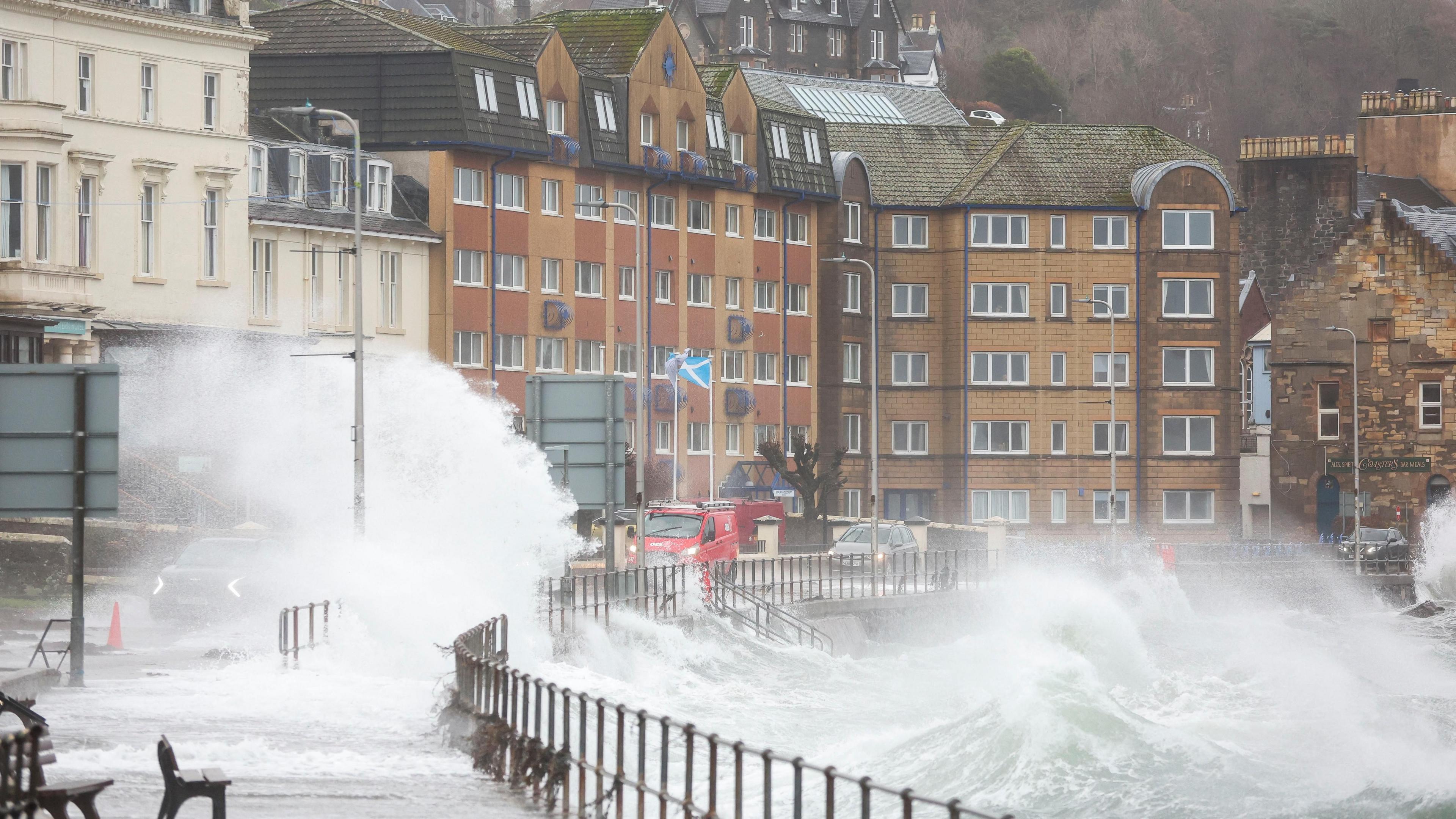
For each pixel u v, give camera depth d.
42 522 134.50
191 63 169.62
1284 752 94.25
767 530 183.62
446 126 197.88
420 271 197.62
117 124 162.62
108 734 68.38
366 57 199.38
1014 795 78.38
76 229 158.25
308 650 92.62
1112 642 151.00
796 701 107.19
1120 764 81.88
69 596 128.25
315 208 186.38
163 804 47.28
